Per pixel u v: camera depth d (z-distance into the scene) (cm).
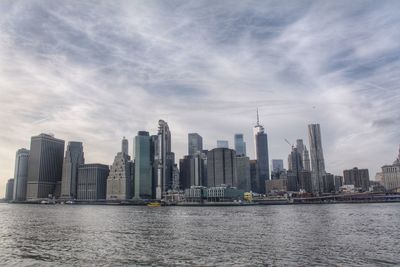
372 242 10050
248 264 7188
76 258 7825
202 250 8856
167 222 19512
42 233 12825
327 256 7931
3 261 7500
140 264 7231
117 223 18538
